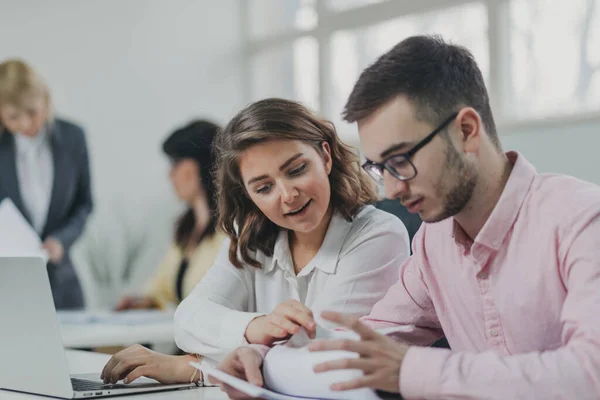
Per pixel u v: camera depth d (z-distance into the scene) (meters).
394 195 1.04
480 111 1.06
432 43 1.05
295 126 1.37
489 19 4.26
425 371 0.94
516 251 1.10
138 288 5.19
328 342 0.97
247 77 5.76
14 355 1.33
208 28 5.62
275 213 1.40
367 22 4.99
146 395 1.28
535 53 4.12
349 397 1.04
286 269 1.58
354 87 1.06
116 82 5.21
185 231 3.42
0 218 2.85
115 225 5.14
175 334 1.58
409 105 1.01
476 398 0.91
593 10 3.87
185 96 5.51
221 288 1.61
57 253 3.83
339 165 1.53
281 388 1.14
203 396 1.26
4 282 1.32
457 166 1.04
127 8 5.26
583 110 3.91
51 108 3.93
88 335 2.39
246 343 1.37
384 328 1.34
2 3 4.78
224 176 1.54
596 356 0.89
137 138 5.28
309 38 5.38
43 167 3.92
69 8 5.02
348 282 1.51
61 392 1.24
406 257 1.57
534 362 0.91
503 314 1.12
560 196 1.06
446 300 1.26
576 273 0.99
